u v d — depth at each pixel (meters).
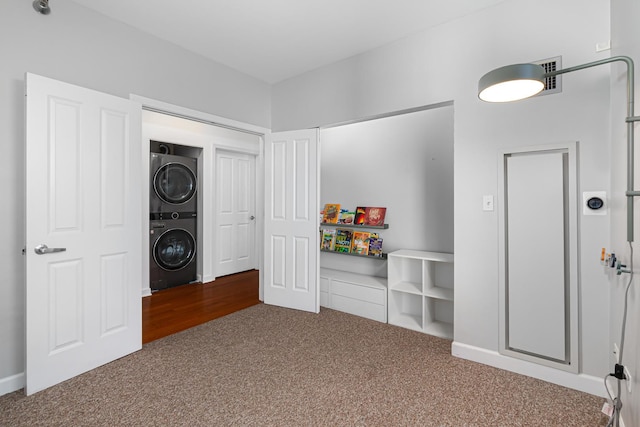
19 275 1.97
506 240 2.15
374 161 3.67
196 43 2.75
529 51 2.06
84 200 2.09
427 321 2.93
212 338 2.67
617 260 1.61
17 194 1.96
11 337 1.93
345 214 3.91
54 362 1.95
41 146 1.89
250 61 3.09
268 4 2.21
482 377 2.07
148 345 2.53
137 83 2.50
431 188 3.25
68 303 2.02
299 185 3.36
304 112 3.35
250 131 3.46
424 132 3.29
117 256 2.29
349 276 3.56
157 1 2.17
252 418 1.66
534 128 2.04
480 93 1.51
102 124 2.19
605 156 1.82
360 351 2.44
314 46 2.80
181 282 4.42
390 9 2.25
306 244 3.33
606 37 1.82
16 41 1.93
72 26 2.16
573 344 1.92
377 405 1.77
